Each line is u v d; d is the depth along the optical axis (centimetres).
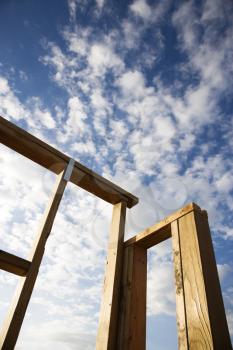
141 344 121
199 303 95
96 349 123
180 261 112
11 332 95
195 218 118
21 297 103
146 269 147
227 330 92
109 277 143
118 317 130
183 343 92
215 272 105
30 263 112
